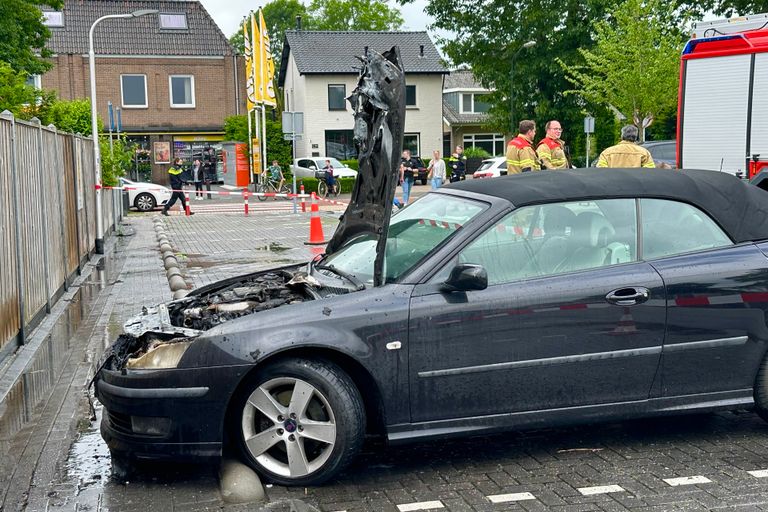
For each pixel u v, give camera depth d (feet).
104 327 30.25
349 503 14.37
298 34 171.94
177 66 148.66
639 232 16.49
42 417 19.79
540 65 127.24
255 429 15.17
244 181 141.59
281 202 114.21
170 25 150.61
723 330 16.33
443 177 89.40
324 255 19.69
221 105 151.23
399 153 15.80
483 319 15.28
